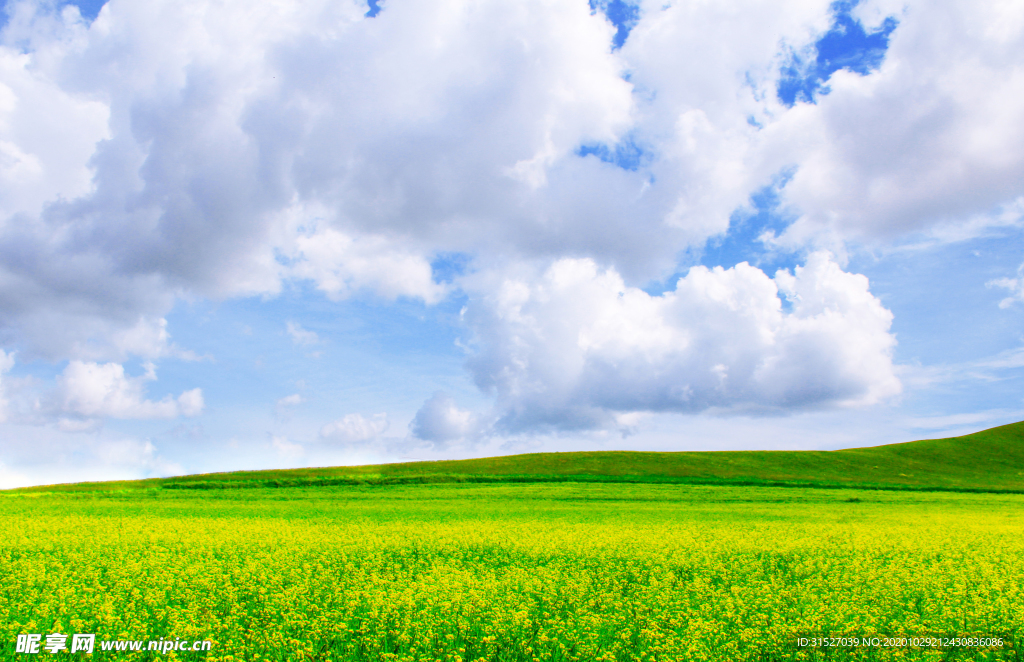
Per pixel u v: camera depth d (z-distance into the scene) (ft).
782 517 97.66
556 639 27.14
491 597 33.06
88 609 30.55
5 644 25.73
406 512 100.07
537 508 108.27
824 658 26.89
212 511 99.86
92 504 110.52
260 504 111.86
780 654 26.96
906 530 74.74
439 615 30.12
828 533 68.74
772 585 38.63
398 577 41.42
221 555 48.44
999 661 26.96
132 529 65.36
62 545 52.60
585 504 116.57
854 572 43.34
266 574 39.40
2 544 52.49
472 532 65.67
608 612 32.55
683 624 30.22
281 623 29.32
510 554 51.08
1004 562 47.98
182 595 34.32
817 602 33.12
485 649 26.78
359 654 26.35
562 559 48.57
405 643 26.99
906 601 35.09
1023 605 31.76
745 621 31.42
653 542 57.06
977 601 32.12
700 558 48.70
